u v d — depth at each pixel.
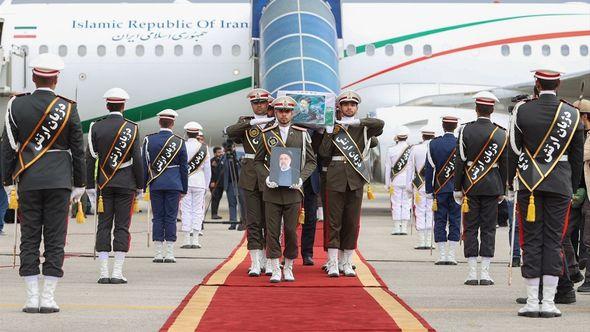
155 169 12.88
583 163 8.89
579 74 23.95
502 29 25.81
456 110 24.02
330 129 11.13
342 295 9.47
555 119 8.47
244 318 7.92
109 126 10.61
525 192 8.55
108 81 24.80
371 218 23.94
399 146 18.62
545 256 8.37
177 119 25.36
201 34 25.06
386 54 25.45
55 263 8.36
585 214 9.95
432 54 25.50
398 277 11.51
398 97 25.36
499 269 12.55
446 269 12.51
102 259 10.63
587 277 10.17
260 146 10.71
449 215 13.03
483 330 7.59
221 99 25.11
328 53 22.34
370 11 25.81
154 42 24.95
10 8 25.17
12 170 8.51
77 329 7.49
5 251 14.39
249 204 11.09
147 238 16.39
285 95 11.07
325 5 24.50
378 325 7.59
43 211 8.42
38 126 8.36
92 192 10.67
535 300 8.38
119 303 8.96
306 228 12.52
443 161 12.84
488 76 25.61
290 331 7.32
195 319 7.85
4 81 24.03
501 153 10.72
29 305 8.36
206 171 15.73
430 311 8.62
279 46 22.34
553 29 25.95
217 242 16.64
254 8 24.52
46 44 24.73
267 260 11.36
